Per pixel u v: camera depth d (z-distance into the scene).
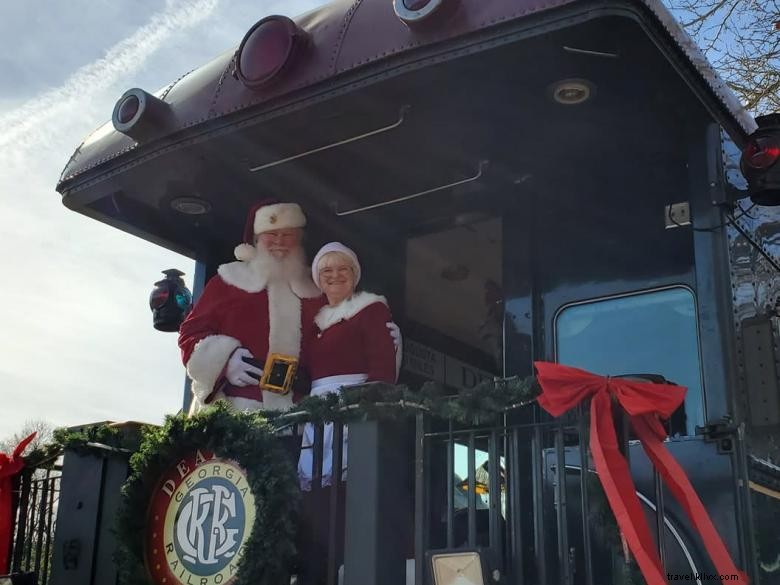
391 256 5.39
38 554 4.22
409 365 5.55
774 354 3.54
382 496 3.21
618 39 3.23
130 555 3.50
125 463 3.99
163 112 4.16
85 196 4.69
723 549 2.80
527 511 3.81
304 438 4.10
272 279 4.78
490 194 4.82
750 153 3.47
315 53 3.70
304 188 4.98
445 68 3.43
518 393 3.22
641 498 3.48
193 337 4.60
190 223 5.31
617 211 4.22
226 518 3.41
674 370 3.86
